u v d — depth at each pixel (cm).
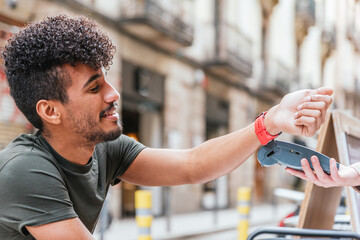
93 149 139
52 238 121
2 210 123
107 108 134
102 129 134
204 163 161
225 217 1295
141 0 1161
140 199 492
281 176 2155
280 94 1962
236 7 1720
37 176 123
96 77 131
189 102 1491
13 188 121
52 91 128
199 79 1520
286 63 1881
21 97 132
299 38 1728
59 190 125
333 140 192
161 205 1296
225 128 1753
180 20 1294
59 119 130
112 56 138
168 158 165
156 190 1284
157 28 1184
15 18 796
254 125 153
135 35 1211
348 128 183
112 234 848
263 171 2070
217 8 1602
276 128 146
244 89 1894
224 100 1744
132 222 1109
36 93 129
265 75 1981
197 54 1535
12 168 123
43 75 128
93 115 132
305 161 142
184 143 1447
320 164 142
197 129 1524
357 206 179
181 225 1041
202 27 1580
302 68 1692
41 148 132
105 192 154
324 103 136
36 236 122
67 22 131
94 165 145
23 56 128
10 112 770
